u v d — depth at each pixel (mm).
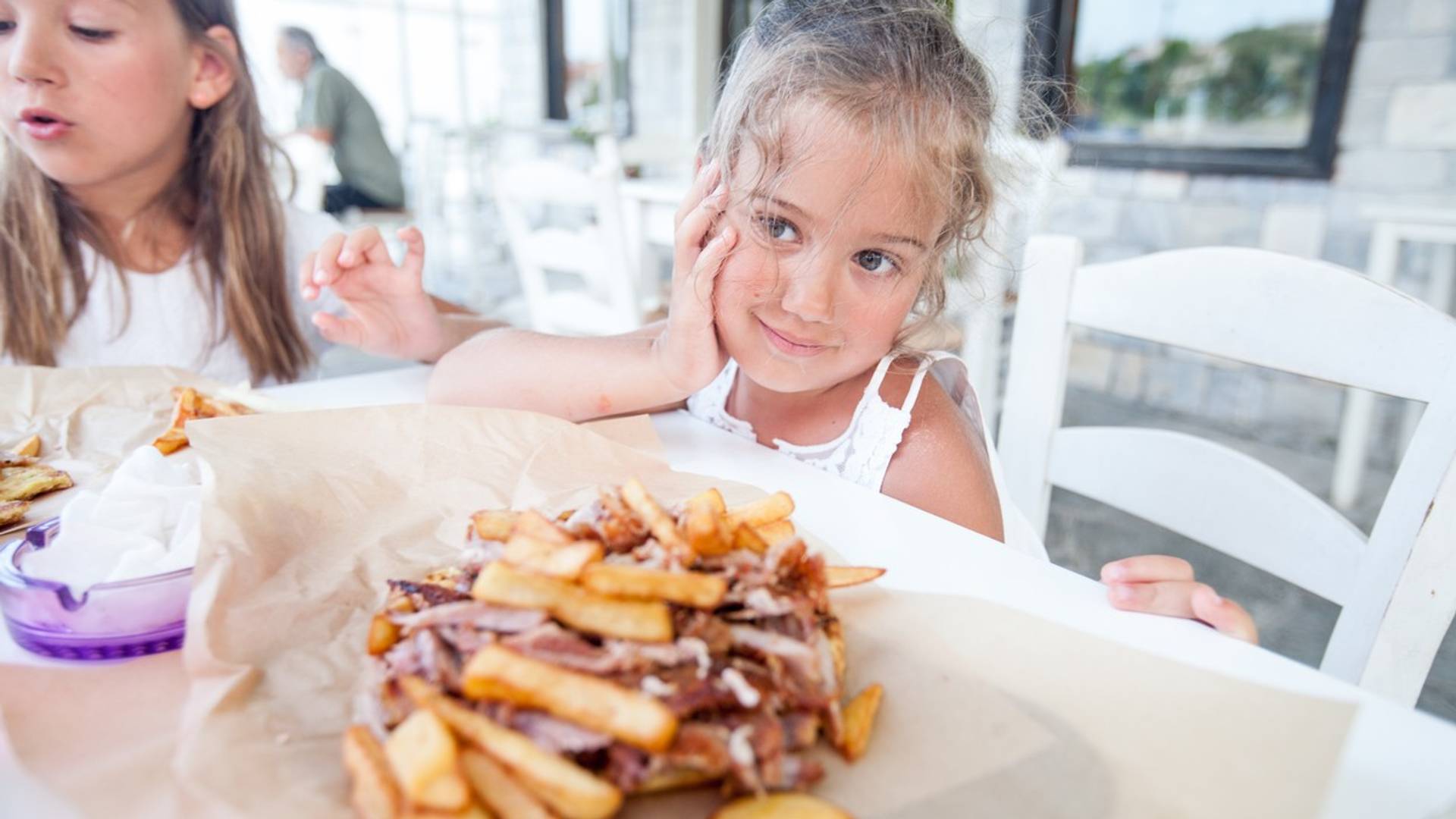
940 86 956
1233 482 996
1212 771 485
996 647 603
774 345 1029
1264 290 992
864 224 931
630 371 1107
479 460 842
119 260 1524
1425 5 3027
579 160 6770
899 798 466
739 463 996
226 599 591
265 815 428
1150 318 1109
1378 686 831
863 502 881
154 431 1028
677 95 5844
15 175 1403
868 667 581
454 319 1526
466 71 9891
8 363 1470
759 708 484
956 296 1893
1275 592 2305
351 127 5820
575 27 6867
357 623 611
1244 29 3443
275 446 792
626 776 452
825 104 909
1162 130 3785
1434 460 823
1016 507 1205
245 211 1565
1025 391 1261
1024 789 472
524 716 464
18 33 1206
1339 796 471
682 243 1033
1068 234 4098
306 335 1809
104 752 486
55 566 642
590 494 805
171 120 1385
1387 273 2689
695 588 517
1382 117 3191
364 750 435
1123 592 665
